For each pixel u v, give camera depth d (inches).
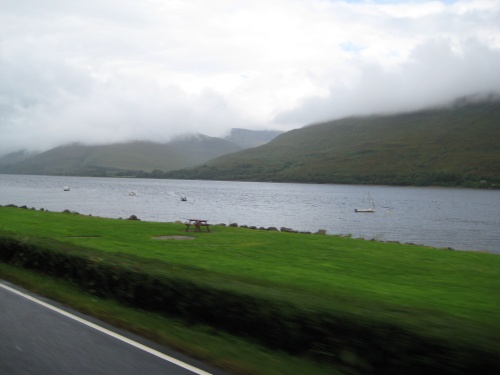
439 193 5777.6
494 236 1918.1
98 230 847.7
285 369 235.8
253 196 4451.3
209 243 724.7
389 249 692.1
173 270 345.4
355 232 1957.4
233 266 523.2
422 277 484.4
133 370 229.5
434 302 370.9
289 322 258.4
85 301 361.4
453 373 205.6
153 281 333.4
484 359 198.1
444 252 671.1
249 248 681.0
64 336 280.7
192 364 239.5
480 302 374.6
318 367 239.5
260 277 458.0
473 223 2438.5
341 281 451.5
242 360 246.4
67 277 418.9
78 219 1040.2
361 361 232.4
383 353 226.5
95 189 5300.2
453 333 213.5
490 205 3796.8
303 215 2628.0
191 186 6742.1
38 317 321.1
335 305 258.1
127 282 352.8
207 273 348.5
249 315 276.5
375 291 407.8
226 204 3324.3
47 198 3582.7
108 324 308.3
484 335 212.8
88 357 246.2
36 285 410.6
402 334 221.5
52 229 830.5
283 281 439.2
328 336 244.4
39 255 457.1
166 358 247.1
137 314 329.1
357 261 580.7
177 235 822.5
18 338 275.7
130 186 6318.9
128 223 989.2
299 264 551.2
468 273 510.0
